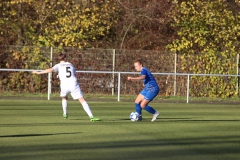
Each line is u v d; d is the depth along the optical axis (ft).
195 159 102.68
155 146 117.08
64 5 301.63
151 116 185.68
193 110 214.28
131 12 317.01
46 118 170.30
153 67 290.56
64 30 298.56
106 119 170.91
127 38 317.42
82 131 139.64
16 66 280.92
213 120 175.11
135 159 101.04
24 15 302.04
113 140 124.77
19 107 207.72
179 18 313.32
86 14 301.84
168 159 102.06
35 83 281.74
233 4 321.73
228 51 301.22
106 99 261.44
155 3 319.27
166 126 154.81
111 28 315.78
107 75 285.43
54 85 282.77
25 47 281.74
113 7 307.37
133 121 166.40
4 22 296.10
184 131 144.25
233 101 275.59
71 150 109.81
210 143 123.65
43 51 282.97
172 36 317.01
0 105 215.72
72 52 284.61
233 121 173.27
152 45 316.81
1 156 102.06
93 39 306.35
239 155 108.37
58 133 135.13
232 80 297.53
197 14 309.22
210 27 308.81
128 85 286.05
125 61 288.30
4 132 135.54
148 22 320.29
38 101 238.68
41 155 103.60
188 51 299.17
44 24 300.81
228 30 307.58
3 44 296.51
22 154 104.42
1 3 296.51
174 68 293.02
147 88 165.07
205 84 295.69
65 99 168.55
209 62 296.92
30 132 136.15
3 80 279.49
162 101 262.26
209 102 264.93
